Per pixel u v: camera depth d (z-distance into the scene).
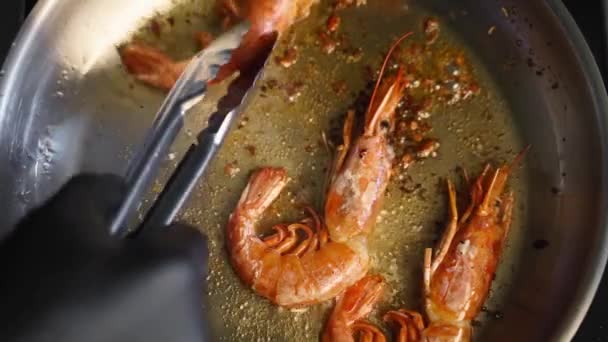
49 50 0.45
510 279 0.46
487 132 0.48
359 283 0.47
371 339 0.46
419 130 0.48
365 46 0.49
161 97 0.47
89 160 0.46
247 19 0.46
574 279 0.44
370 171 0.47
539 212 0.46
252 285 0.47
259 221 0.48
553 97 0.46
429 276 0.46
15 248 0.35
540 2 0.45
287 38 0.49
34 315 0.33
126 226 0.37
